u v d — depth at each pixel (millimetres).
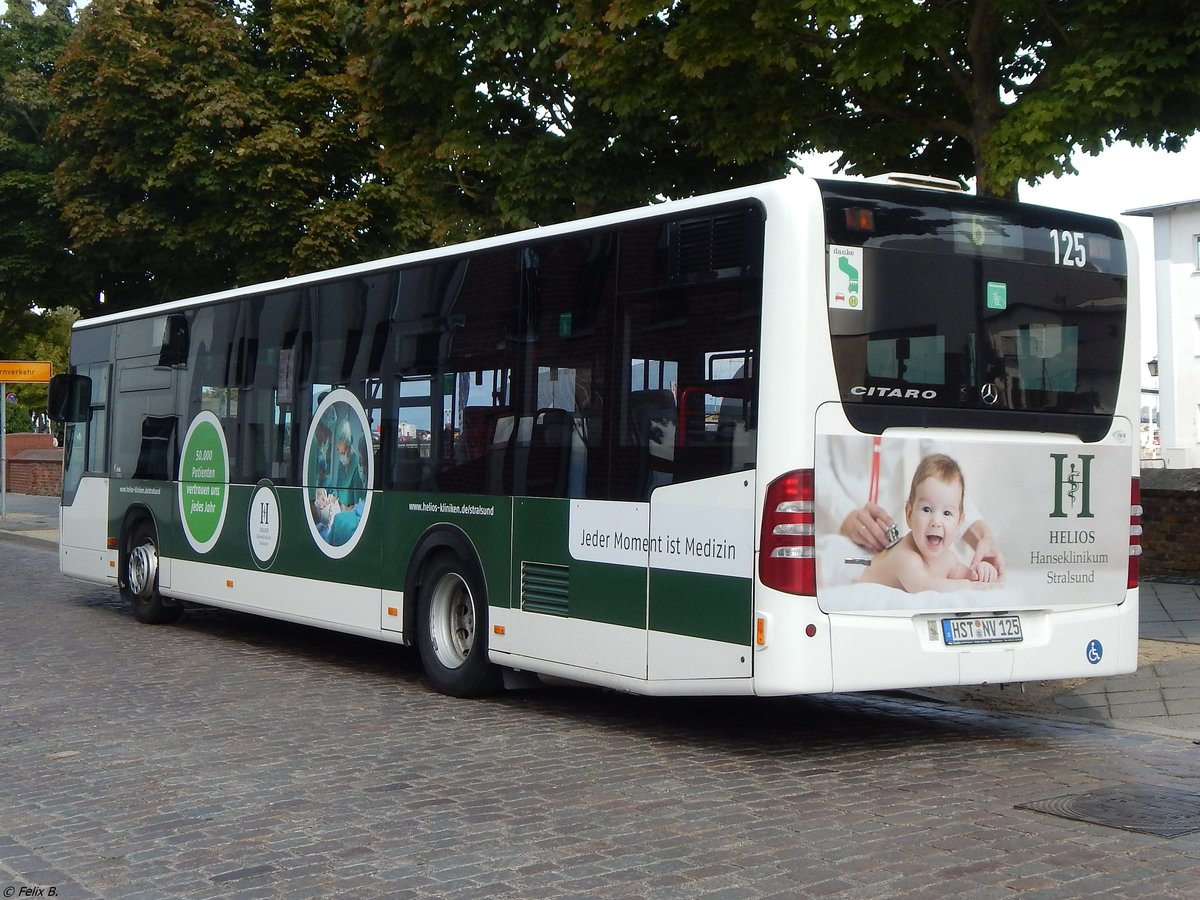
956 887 5535
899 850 6086
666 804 6973
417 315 10727
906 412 7895
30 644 13375
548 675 9234
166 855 6219
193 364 14055
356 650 13125
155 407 14812
